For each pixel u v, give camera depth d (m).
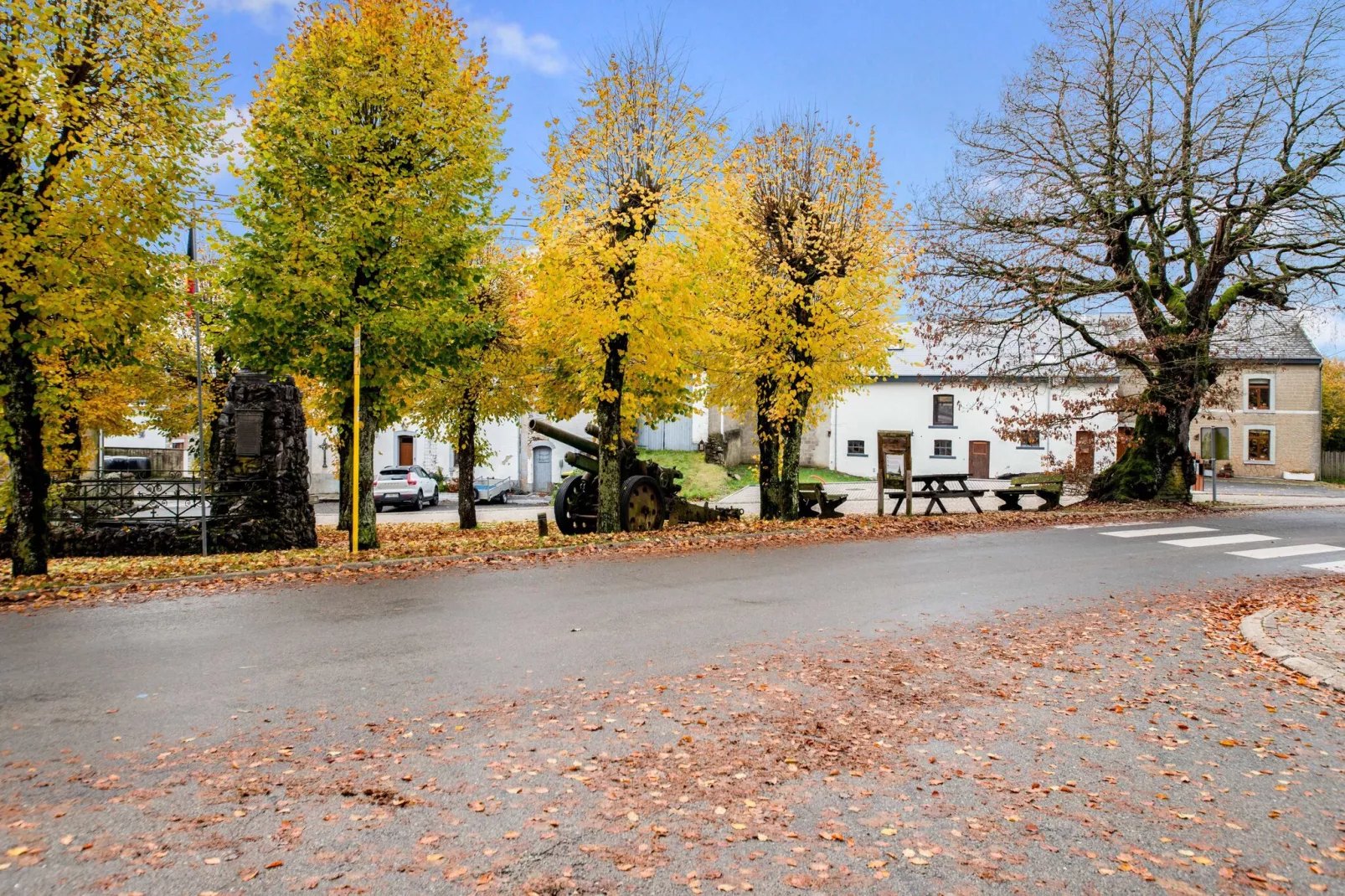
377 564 11.29
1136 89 18.81
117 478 14.48
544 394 18.69
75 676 6.08
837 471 39.81
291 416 15.30
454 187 12.76
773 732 5.09
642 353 14.44
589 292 12.97
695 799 4.11
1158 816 4.00
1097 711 5.62
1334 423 46.91
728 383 18.17
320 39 12.55
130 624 7.82
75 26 10.00
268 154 12.10
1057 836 3.78
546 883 3.28
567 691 5.82
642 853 3.55
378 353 12.47
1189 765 4.67
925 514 18.39
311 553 13.05
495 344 18.11
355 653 6.76
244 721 5.14
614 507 14.95
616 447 14.91
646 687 5.92
